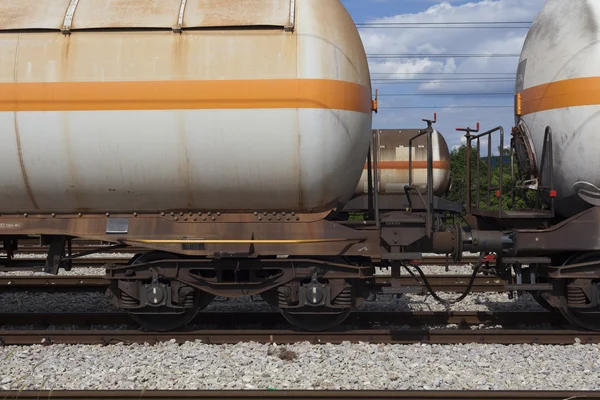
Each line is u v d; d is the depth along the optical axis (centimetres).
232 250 626
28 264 692
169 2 613
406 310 790
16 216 639
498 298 859
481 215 722
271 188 612
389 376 518
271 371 534
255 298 862
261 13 600
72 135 590
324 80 588
